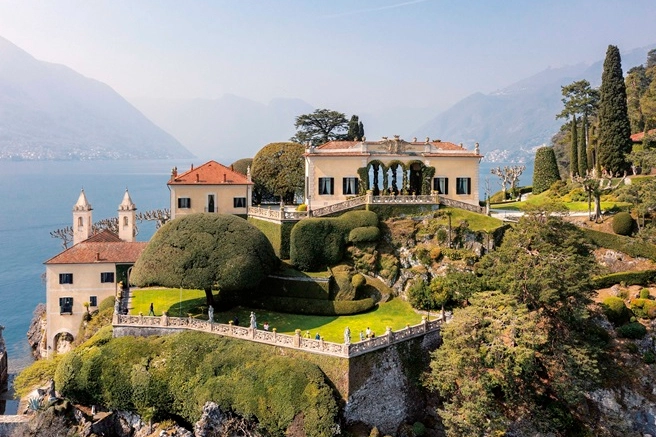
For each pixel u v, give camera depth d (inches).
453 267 2315.5
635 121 4067.4
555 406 1819.6
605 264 2383.1
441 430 1855.3
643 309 2106.3
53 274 2519.7
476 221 2491.4
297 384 1710.1
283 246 2532.0
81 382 1891.0
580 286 1817.2
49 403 1900.8
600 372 1898.4
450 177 2783.0
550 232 2015.3
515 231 2113.7
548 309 1863.9
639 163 3016.7
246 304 2317.9
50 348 2527.1
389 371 1860.2
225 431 1726.1
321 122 3905.0
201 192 2824.8
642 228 2439.7
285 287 2321.6
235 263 2064.5
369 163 2733.8
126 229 3061.0
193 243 2110.0
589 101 3759.8
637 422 1851.6
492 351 1632.6
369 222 2486.5
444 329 1788.9
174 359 1882.4
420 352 1972.2
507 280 1910.7
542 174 3614.7
